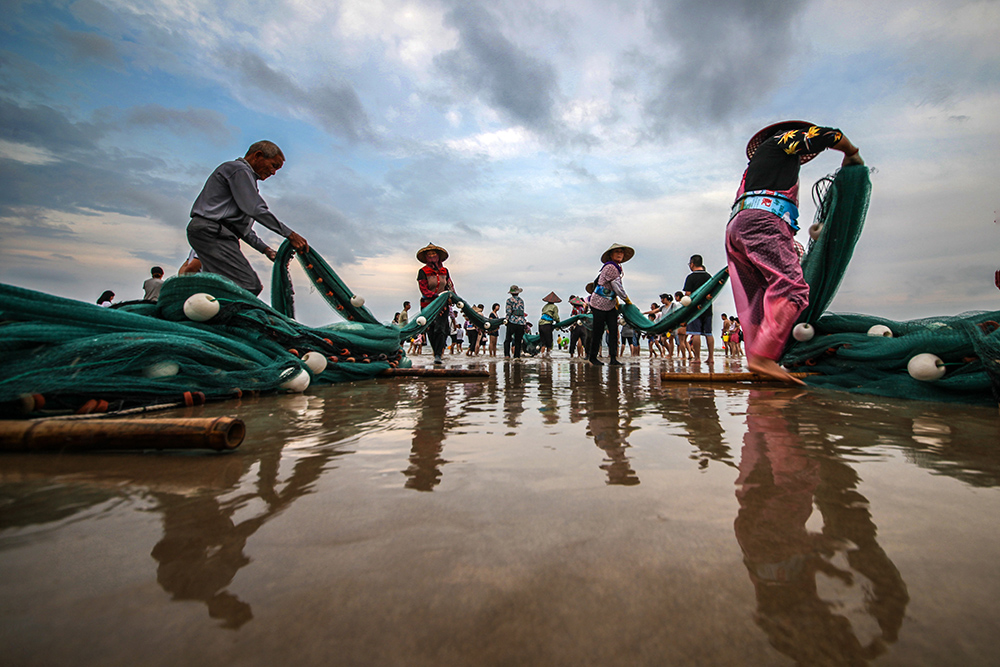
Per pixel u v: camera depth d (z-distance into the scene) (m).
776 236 3.70
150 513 1.04
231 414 2.44
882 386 3.22
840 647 0.59
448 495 1.16
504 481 1.27
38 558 0.82
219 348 3.16
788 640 0.61
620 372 6.04
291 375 3.36
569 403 2.89
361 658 0.57
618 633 0.62
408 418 2.34
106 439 1.51
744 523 0.98
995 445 1.68
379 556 0.83
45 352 2.25
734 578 0.75
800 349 4.24
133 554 0.84
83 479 1.29
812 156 3.79
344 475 1.33
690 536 0.91
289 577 0.76
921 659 0.57
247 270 4.43
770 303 3.67
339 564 0.80
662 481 1.27
